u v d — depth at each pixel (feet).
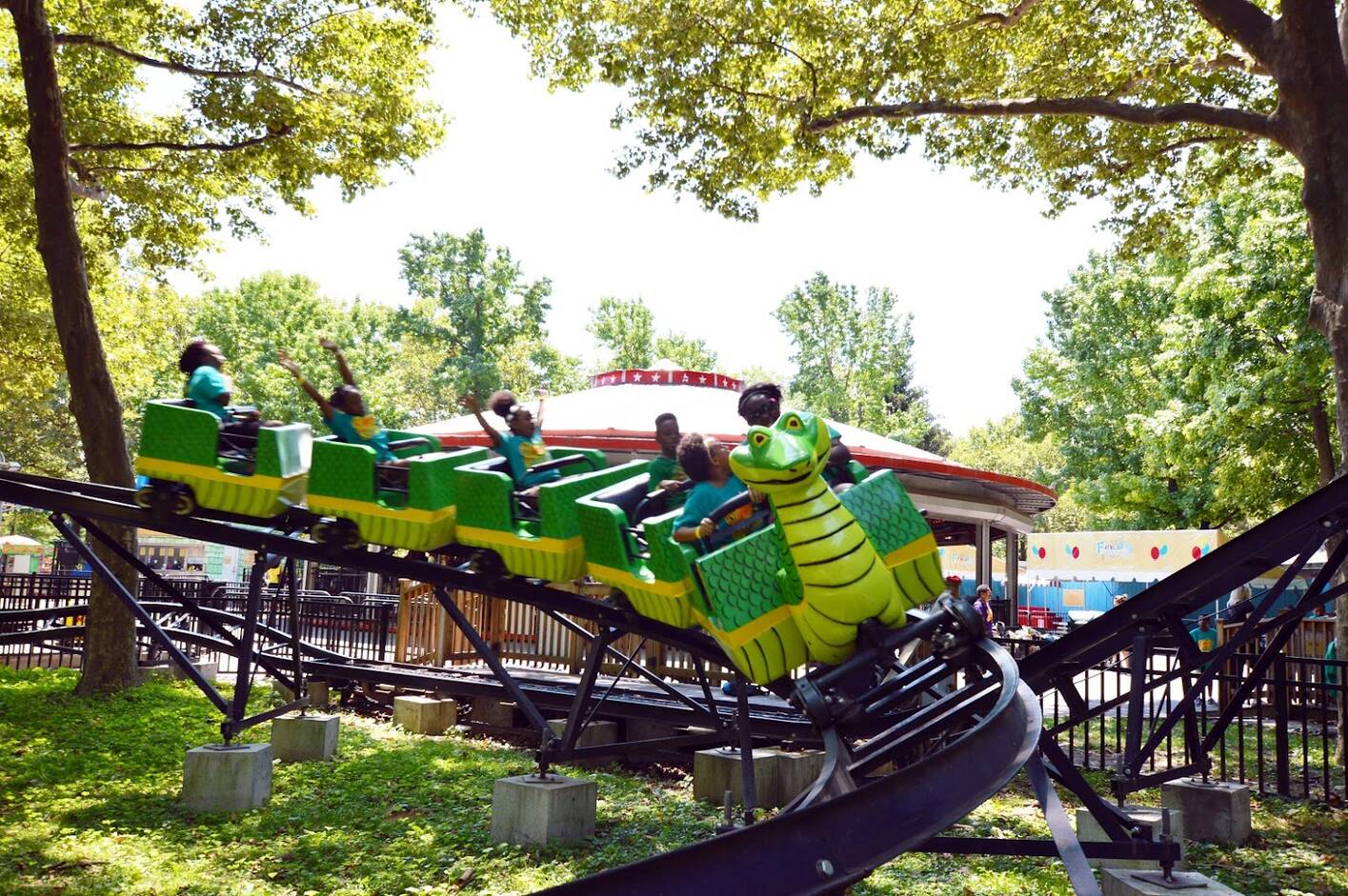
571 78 48.67
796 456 16.12
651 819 25.96
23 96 55.31
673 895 9.86
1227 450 81.30
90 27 52.65
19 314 75.10
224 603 57.72
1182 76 46.73
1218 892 17.69
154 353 108.06
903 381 277.64
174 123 57.93
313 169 56.03
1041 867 22.70
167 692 44.14
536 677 39.11
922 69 45.03
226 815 25.40
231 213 61.57
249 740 35.04
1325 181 33.27
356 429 23.31
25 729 35.78
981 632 16.74
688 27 44.37
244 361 153.17
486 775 30.48
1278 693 30.63
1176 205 52.49
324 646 52.75
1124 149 48.88
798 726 28.58
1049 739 19.44
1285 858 23.72
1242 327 74.90
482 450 24.20
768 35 44.73
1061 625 109.50
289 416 153.69
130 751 32.71
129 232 60.44
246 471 22.49
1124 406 112.68
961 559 122.21
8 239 69.26
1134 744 22.52
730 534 19.07
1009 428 236.02
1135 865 22.34
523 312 198.80
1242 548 21.01
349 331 163.84
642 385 62.34
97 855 21.50
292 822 24.86
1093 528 136.56
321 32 53.01
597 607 22.91
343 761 32.37
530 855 22.34
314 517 23.80
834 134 49.62
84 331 43.55
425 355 186.60
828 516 16.51
